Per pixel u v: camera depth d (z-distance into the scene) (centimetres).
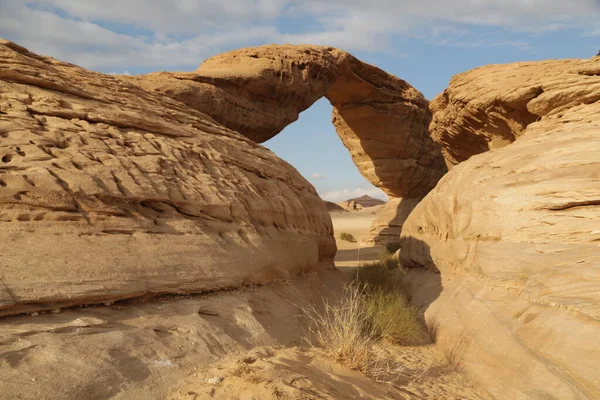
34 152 575
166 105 995
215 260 639
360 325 654
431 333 817
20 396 308
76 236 509
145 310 496
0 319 392
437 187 1334
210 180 780
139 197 616
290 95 2456
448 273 1045
